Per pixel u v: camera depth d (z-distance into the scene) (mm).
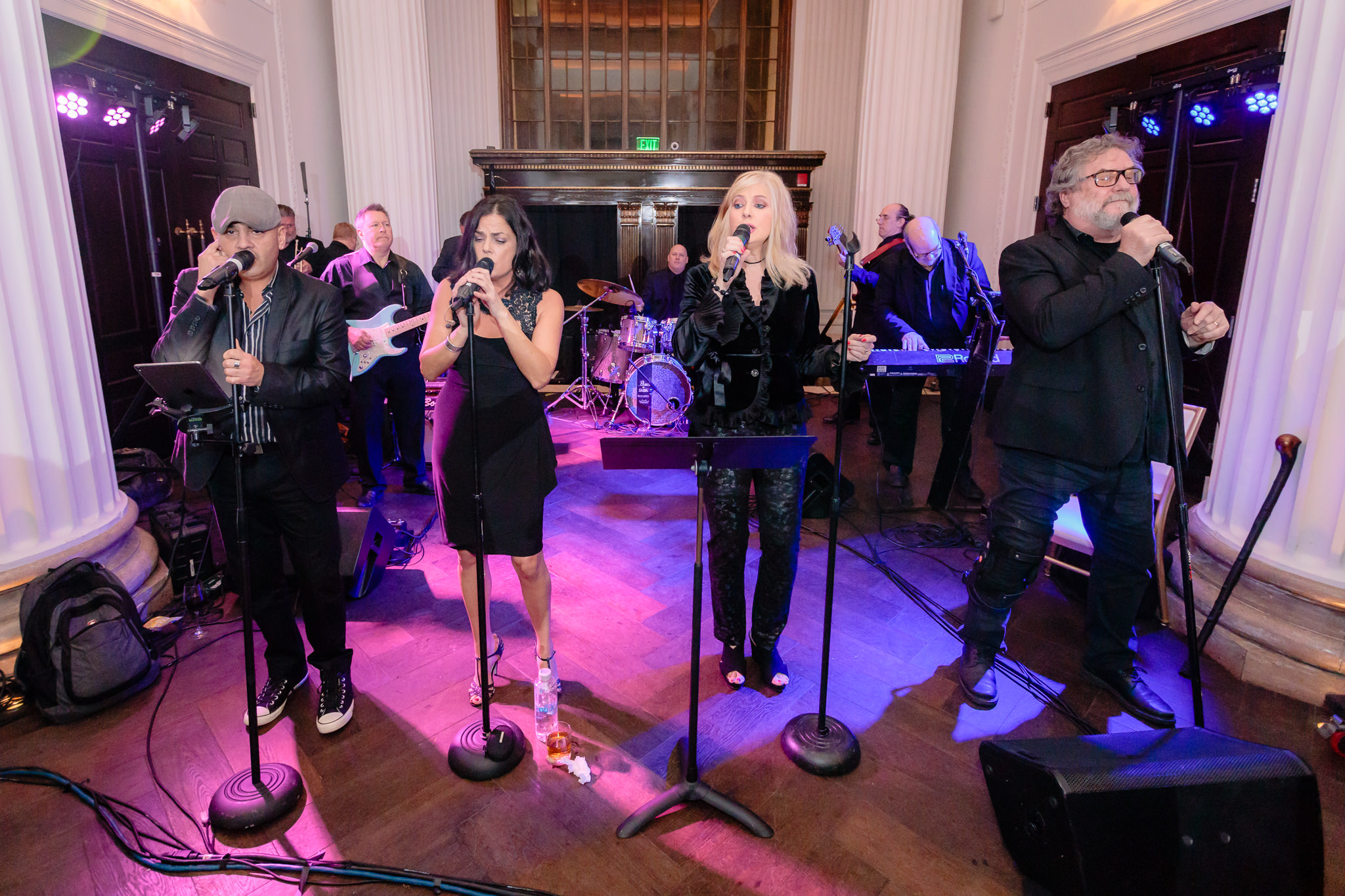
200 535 3156
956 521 4109
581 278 8211
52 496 2576
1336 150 2357
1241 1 4125
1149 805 1544
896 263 4301
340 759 2168
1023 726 2348
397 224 6363
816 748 2146
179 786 2059
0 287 2348
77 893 1722
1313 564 2521
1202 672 2660
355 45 6078
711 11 7922
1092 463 2152
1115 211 2016
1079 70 5508
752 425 2250
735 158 7285
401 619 2996
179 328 1936
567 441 5797
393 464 5039
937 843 1883
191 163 5008
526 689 2514
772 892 1736
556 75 7973
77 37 3951
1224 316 2102
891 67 6367
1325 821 1951
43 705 2312
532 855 1833
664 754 2209
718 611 2477
